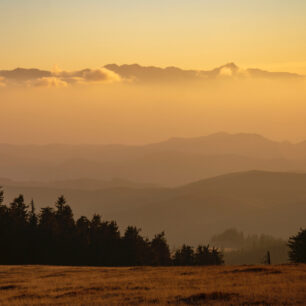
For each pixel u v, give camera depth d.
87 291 76.69
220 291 68.50
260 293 66.06
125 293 72.50
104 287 80.38
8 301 71.00
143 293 71.44
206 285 77.38
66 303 65.69
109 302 64.88
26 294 77.31
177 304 61.62
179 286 77.81
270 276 85.19
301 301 60.28
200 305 60.34
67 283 90.50
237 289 70.69
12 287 88.88
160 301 63.84
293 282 77.12
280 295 64.31
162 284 81.50
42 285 89.25
